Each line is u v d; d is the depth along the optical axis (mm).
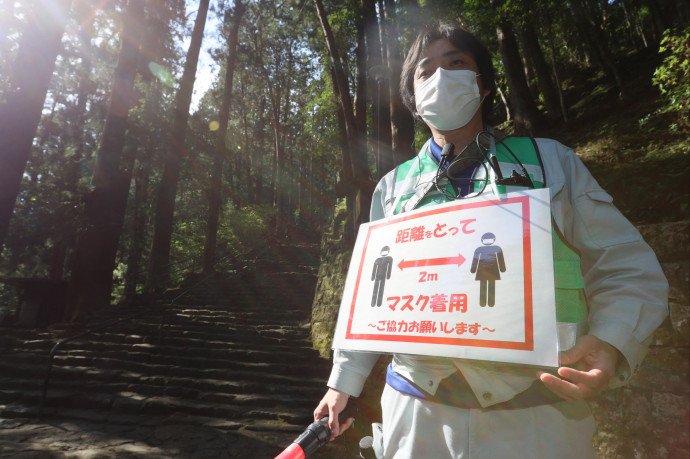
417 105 1142
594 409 2971
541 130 15867
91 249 13305
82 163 17344
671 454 2561
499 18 13094
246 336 9492
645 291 803
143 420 6207
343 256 9102
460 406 838
